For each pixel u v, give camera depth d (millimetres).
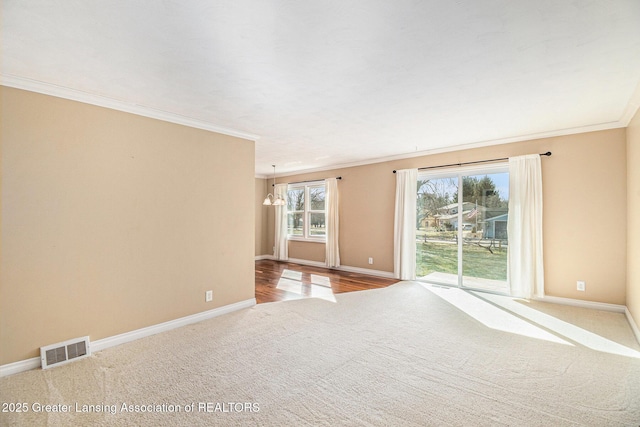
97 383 2180
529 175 4141
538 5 1555
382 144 4754
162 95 2732
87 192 2682
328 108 3104
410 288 4969
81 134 2652
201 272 3529
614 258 3654
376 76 2375
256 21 1662
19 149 2348
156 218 3143
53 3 1478
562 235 3994
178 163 3334
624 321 3357
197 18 1629
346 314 3711
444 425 1723
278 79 2414
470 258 4891
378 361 2506
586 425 1715
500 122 3613
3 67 2182
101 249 2758
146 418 1794
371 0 1493
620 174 3611
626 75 2361
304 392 2064
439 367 2404
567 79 2436
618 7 1561
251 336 3037
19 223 2344
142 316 3020
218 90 2629
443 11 1591
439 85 2553
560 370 2346
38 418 1786
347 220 6527
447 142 4621
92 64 2150
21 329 2348
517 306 3975
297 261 7664
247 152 4094
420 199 5512
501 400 1964
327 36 1822
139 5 1512
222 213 3768
